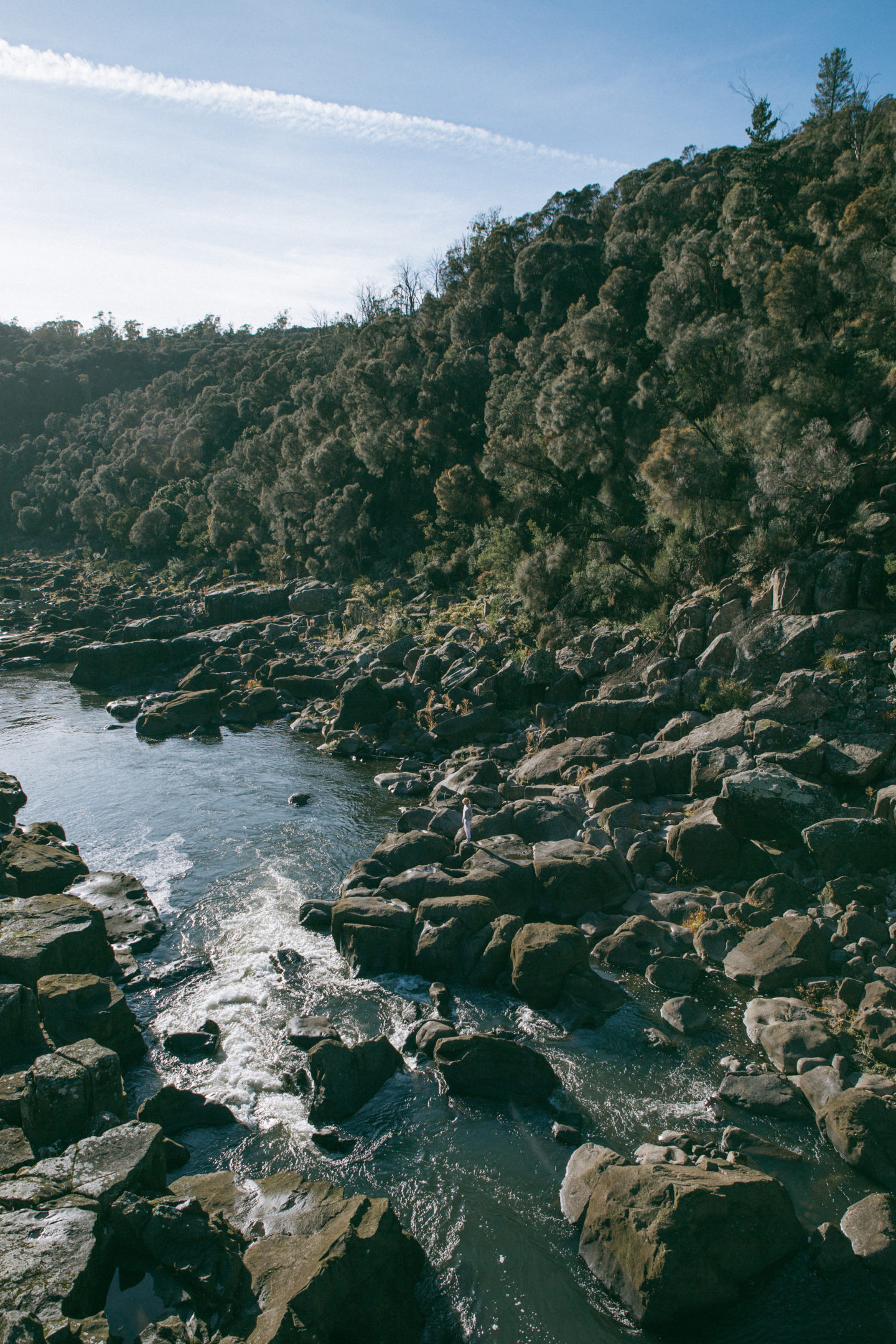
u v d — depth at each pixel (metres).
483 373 75.06
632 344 53.50
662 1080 14.47
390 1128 13.58
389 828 27.08
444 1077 14.60
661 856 22.72
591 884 20.59
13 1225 9.73
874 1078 13.52
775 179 55.75
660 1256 10.02
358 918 19.23
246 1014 16.94
